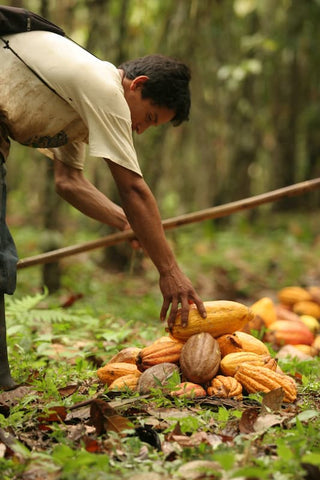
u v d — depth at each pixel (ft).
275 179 58.95
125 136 11.75
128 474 8.89
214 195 53.67
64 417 11.06
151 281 31.60
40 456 9.29
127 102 12.46
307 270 36.81
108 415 10.44
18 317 17.58
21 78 11.76
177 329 12.81
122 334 16.83
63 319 18.72
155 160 31.63
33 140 12.37
